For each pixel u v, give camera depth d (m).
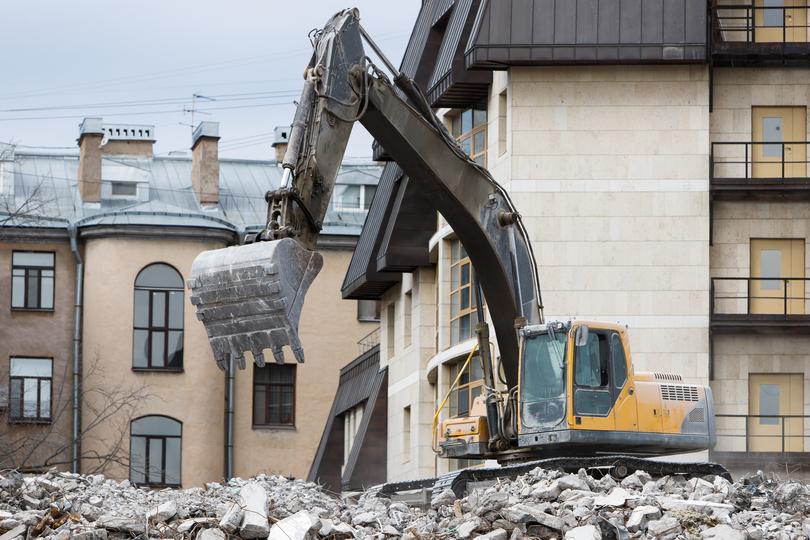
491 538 30.48
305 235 34.12
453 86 68.19
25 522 29.55
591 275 65.00
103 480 36.44
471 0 68.25
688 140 65.62
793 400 66.25
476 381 68.75
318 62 34.94
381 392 83.25
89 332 97.69
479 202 39.69
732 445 65.75
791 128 68.25
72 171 105.38
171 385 97.25
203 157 103.00
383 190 81.69
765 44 66.44
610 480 34.53
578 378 39.94
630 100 65.81
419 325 76.69
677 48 64.31
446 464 73.31
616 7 64.69
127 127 107.38
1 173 101.81
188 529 29.80
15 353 97.00
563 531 30.45
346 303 101.75
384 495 43.66
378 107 36.53
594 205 65.31
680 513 31.67
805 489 35.47
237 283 31.70
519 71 65.81
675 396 41.16
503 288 40.78
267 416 99.56
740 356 66.38
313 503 34.66
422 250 76.50
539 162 65.50
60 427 96.25
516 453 41.88
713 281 66.88
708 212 65.44
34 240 98.12
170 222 98.12
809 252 67.44
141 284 98.06
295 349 31.59
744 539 30.14
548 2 64.81
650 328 64.81
